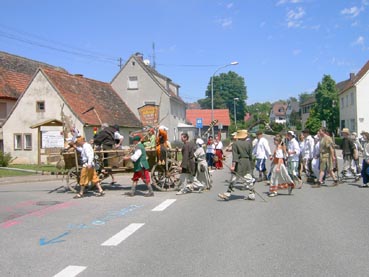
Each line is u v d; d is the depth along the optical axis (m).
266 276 5.07
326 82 64.31
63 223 8.52
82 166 12.39
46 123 23.42
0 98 32.22
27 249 6.54
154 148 13.29
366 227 7.57
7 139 28.92
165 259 5.84
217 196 11.94
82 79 34.09
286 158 13.59
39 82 28.53
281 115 144.00
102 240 7.01
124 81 45.47
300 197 11.38
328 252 6.04
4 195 13.06
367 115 47.75
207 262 5.66
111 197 12.13
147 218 8.84
